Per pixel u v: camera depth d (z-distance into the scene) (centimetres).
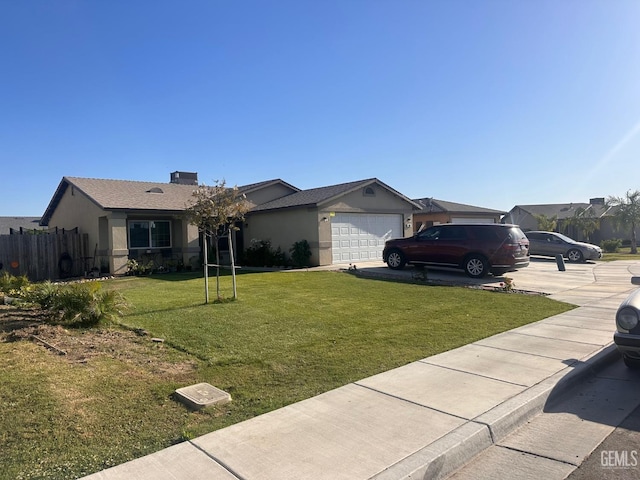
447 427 404
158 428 408
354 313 918
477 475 356
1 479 325
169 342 693
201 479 323
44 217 2402
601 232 4306
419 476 337
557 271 1758
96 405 455
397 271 1616
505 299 1084
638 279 696
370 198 2089
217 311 934
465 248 1469
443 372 557
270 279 1481
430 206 3069
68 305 801
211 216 1062
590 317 884
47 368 558
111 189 2048
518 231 1456
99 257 1869
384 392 491
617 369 611
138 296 1156
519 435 424
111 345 674
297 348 664
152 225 2005
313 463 345
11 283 1198
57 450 367
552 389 502
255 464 344
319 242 1886
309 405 457
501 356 623
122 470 336
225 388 509
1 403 452
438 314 911
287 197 2303
